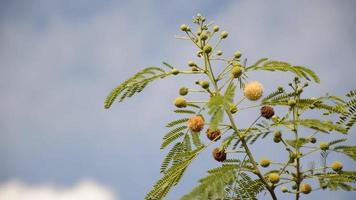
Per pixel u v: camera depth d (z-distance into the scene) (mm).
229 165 1265
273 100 1314
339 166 1290
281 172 1303
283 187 1303
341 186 1279
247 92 1311
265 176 1308
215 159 1305
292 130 1301
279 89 1319
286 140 1304
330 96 1313
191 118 1316
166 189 1301
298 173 1295
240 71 1317
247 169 1280
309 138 1299
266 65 1325
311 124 1272
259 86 1312
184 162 1307
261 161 1306
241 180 1292
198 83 1336
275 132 1301
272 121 1311
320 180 1292
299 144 1297
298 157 1298
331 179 1288
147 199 1297
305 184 1297
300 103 1317
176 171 1305
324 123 1271
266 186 1287
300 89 1317
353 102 1308
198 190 1215
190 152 1307
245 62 1327
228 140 1296
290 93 1318
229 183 1239
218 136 1299
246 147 1295
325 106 1318
